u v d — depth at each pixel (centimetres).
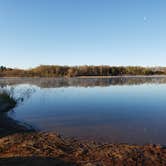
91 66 9525
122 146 925
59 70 9262
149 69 9988
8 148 899
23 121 1375
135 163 762
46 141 988
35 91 3084
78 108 1802
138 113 1588
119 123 1307
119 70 9706
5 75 9556
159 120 1373
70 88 3559
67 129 1195
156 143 973
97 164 751
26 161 764
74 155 830
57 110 1727
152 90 3147
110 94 2716
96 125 1270
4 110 1686
